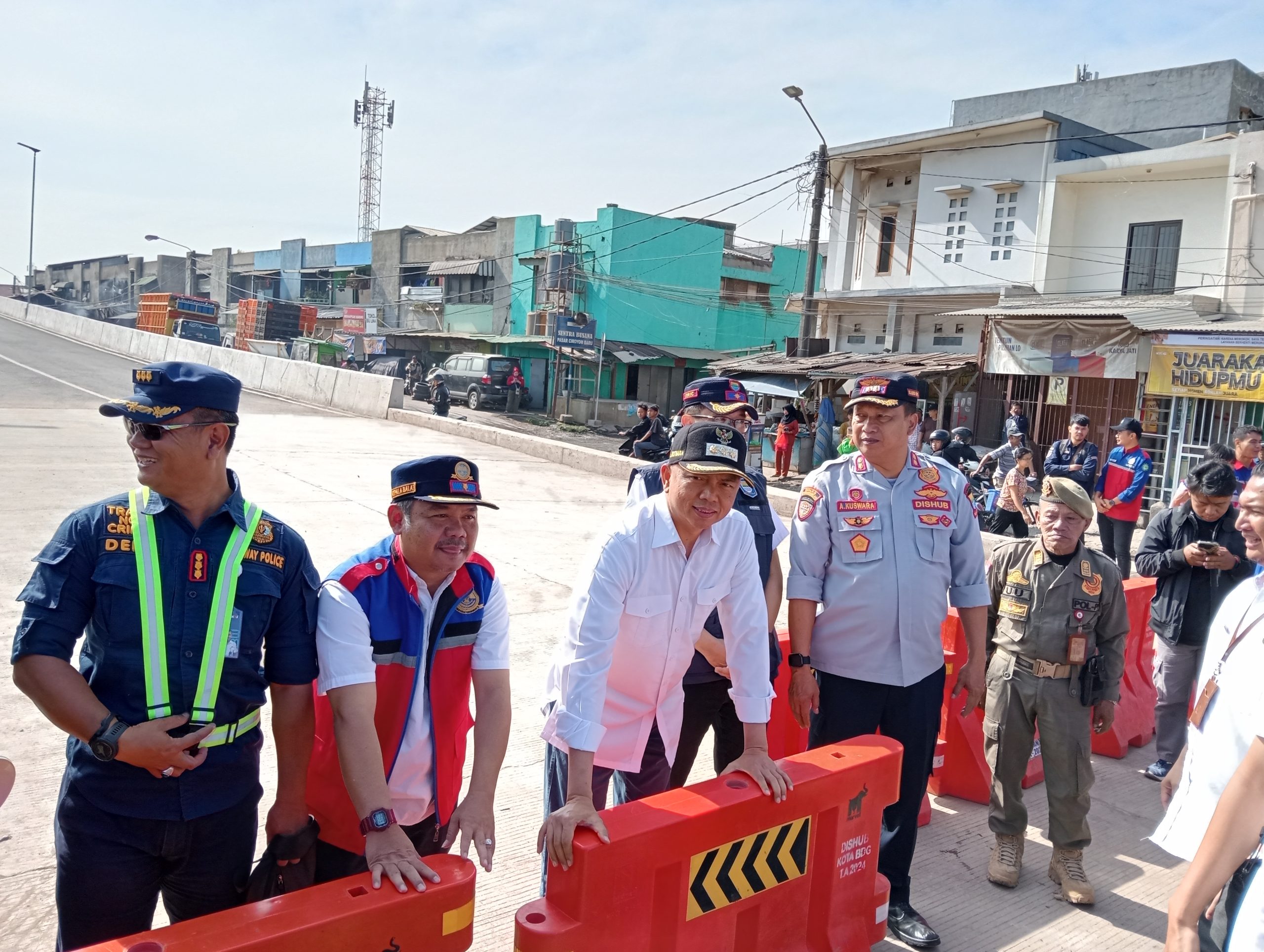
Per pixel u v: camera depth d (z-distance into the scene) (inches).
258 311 1715.1
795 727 170.6
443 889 78.5
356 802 84.3
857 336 1000.2
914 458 138.6
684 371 1448.1
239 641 82.7
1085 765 144.1
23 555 293.3
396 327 1790.1
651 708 111.8
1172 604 183.5
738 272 1467.8
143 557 80.3
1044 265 814.5
